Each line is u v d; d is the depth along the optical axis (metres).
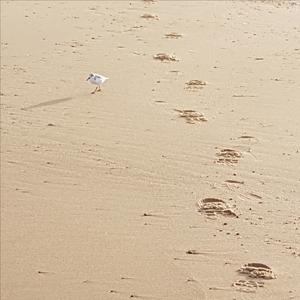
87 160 19.88
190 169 19.00
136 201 17.61
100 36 29.95
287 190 17.70
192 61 26.77
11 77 25.94
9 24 31.84
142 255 15.16
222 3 34.12
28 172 19.47
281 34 29.66
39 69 26.61
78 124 22.05
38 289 14.19
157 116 22.19
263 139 20.28
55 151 20.52
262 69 25.62
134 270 14.60
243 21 31.53
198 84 24.47
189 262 14.77
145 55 27.58
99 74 25.77
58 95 24.22
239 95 23.38
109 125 21.84
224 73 25.41
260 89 23.78
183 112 22.33
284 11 32.97
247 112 22.06
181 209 17.06
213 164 19.14
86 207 17.47
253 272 14.23
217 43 28.75
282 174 18.42
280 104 22.52
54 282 14.38
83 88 24.66
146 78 25.23
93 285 14.20
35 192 18.39
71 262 15.08
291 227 15.98
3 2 35.00
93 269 14.76
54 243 15.91
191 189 18.02
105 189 18.34
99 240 15.92
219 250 15.15
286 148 19.72
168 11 33.06
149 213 16.98
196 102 23.02
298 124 21.05
